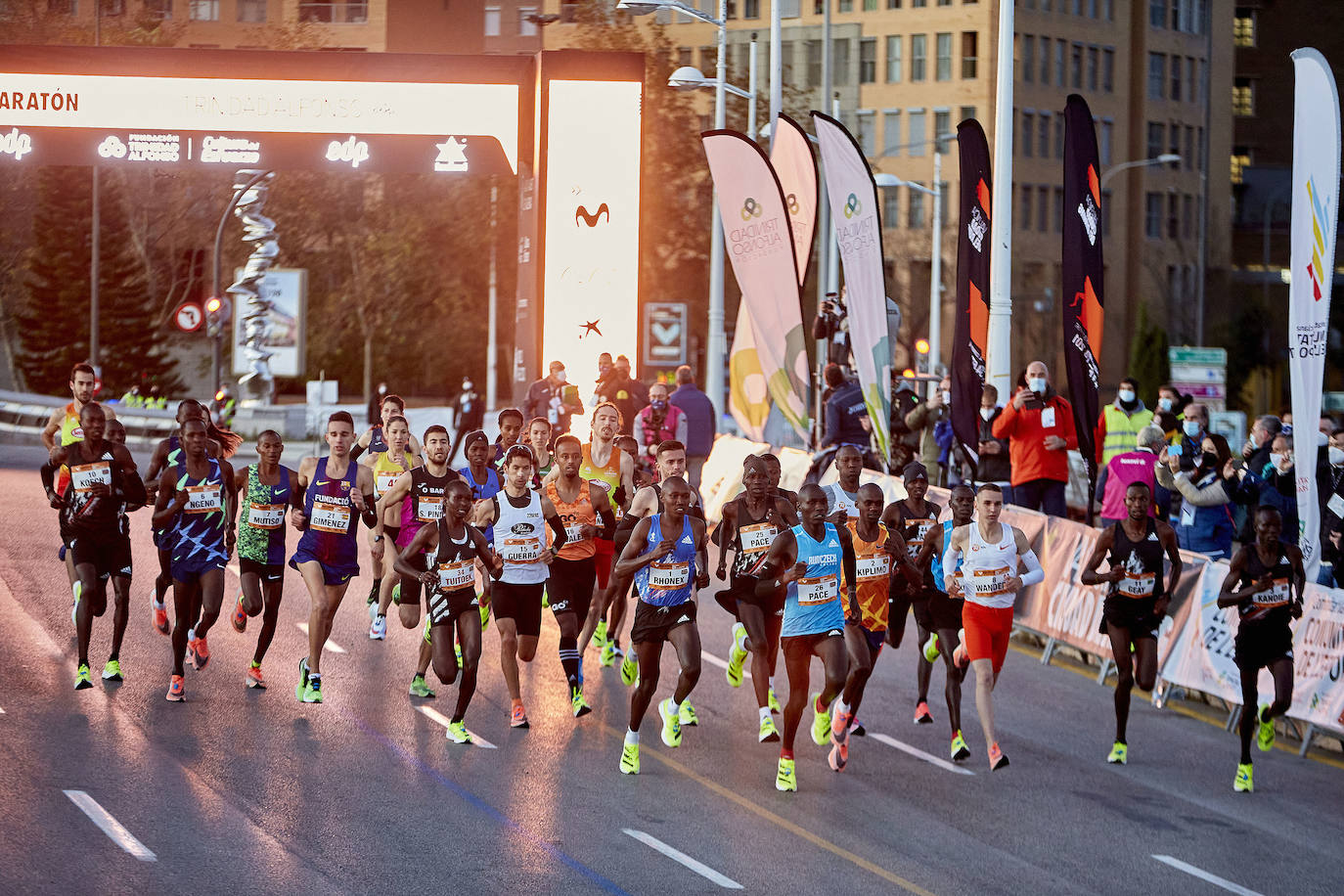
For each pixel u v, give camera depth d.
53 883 12.23
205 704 18.55
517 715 18.31
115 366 92.12
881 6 111.25
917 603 18.61
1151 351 79.75
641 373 39.34
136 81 39.25
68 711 17.78
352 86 39.28
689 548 16.66
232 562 29.12
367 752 16.88
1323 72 20.92
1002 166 29.00
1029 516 24.98
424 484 19.88
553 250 39.06
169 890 12.26
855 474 18.19
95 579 18.92
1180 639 21.70
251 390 61.88
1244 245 120.12
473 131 39.41
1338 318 93.62
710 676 21.89
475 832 14.29
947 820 15.73
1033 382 26.70
